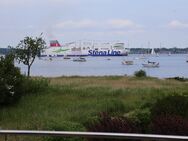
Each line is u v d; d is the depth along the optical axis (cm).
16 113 2544
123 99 3083
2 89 2905
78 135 592
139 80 5838
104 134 580
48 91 3547
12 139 1077
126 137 571
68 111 2495
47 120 1898
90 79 5906
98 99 3112
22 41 5391
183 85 4934
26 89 3406
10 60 3186
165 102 1434
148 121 1366
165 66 18712
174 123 1132
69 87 4012
